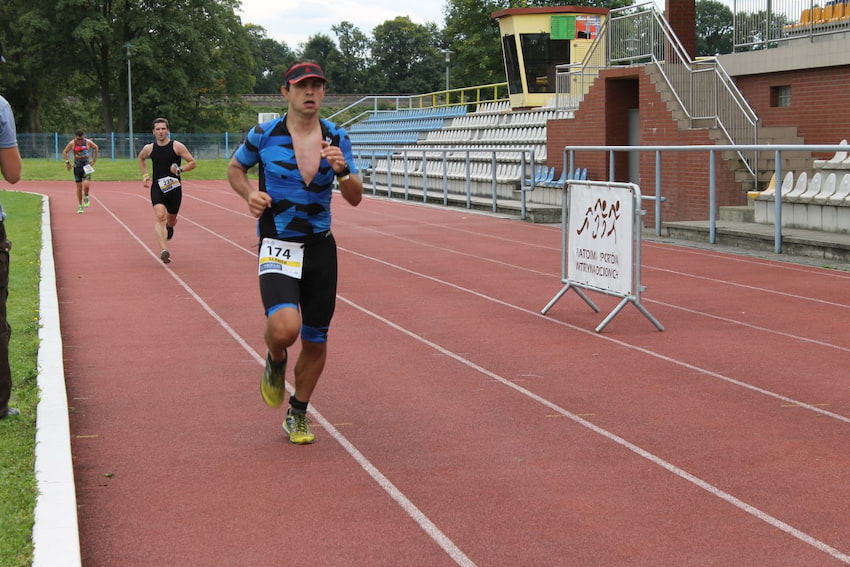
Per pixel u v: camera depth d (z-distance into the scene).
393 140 37.19
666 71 20.05
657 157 16.23
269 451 5.36
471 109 38.75
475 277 11.94
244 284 11.44
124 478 4.93
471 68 58.62
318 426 5.83
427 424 5.84
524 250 14.70
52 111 79.94
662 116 19.92
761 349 7.83
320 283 5.29
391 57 106.62
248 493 4.70
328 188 5.22
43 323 8.62
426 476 4.93
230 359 7.63
